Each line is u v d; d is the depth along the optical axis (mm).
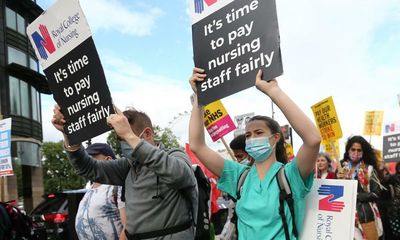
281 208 2836
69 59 3275
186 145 7426
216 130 7090
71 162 3490
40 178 30844
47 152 56094
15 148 27656
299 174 2852
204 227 3439
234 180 3215
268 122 3086
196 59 3160
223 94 2990
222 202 9109
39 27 3447
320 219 3074
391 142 12258
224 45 2998
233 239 3654
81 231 4086
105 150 4477
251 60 2848
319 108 8578
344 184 3041
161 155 2912
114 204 3975
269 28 2766
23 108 29234
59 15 3277
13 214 6012
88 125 3207
